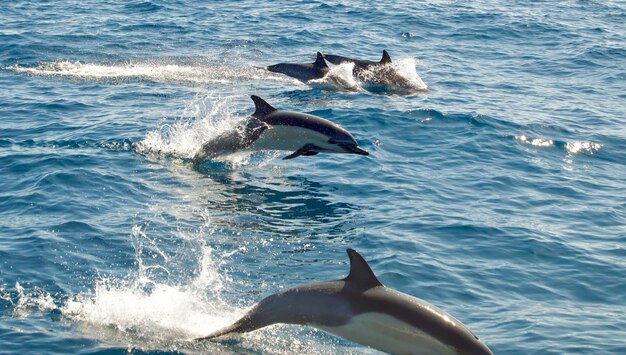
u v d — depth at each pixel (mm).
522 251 14430
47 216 15320
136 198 16609
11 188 16703
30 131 20656
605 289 13164
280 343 11195
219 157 19125
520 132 21656
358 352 11078
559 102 25484
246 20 38312
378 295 10453
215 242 14617
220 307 12219
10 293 12297
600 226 15789
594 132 22016
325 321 10562
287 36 35219
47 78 26531
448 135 21375
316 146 18938
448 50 33719
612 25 39219
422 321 10148
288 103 24531
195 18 38375
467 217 15898
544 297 12852
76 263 13422
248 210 16281
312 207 16484
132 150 19453
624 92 27266
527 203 16906
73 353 10742
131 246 14227
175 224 15367
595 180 18609
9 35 32562
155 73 27891
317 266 13734
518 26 38312
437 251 14320
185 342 11133
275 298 10891
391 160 19438
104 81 26422
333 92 26234
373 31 36875
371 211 16281
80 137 20094
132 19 37500
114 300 12242
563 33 37062
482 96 25906
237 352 10930
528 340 11469
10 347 10828
